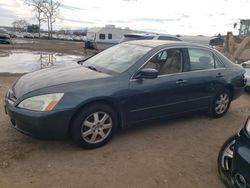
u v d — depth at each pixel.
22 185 3.03
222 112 5.65
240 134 3.01
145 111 4.33
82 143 3.80
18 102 3.58
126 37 14.29
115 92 3.91
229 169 3.14
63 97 3.55
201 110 5.24
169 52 4.63
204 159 3.88
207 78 5.05
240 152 2.79
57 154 3.72
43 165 3.44
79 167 3.44
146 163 3.65
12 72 10.87
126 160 3.69
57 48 28.20
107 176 3.29
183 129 4.92
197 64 5.00
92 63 4.79
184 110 4.90
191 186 3.23
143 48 4.62
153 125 4.99
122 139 4.32
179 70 4.71
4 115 4.98
